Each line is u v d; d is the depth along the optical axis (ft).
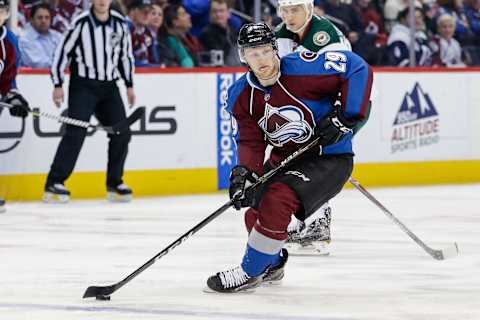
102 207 41.50
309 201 21.80
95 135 44.98
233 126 23.29
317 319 19.89
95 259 28.43
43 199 43.16
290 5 27.76
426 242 31.81
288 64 22.30
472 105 52.39
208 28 50.60
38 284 24.35
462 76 52.11
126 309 20.99
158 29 49.49
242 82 22.66
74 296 22.68
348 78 22.02
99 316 20.27
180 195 46.26
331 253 29.40
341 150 23.22
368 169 49.93
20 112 40.32
